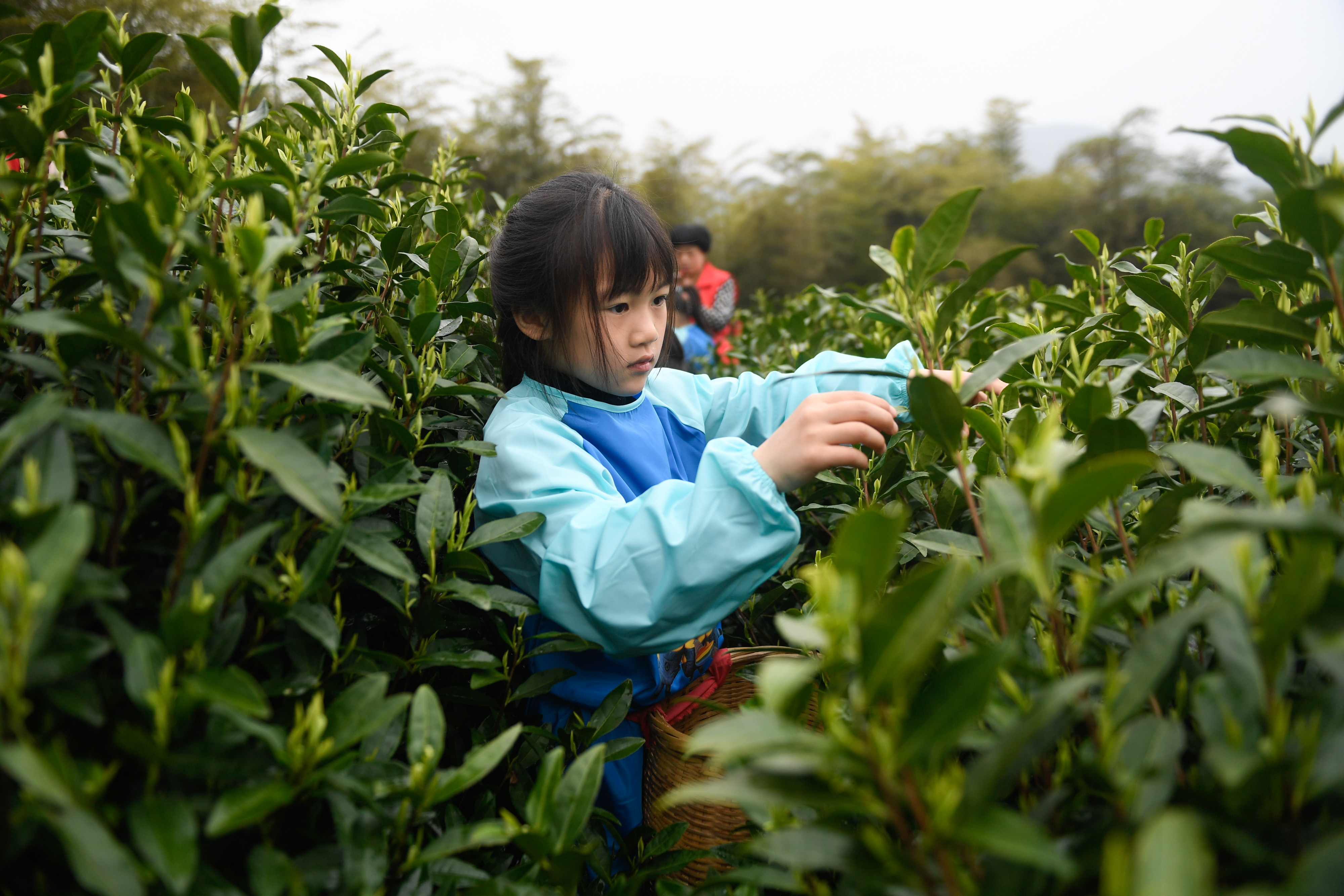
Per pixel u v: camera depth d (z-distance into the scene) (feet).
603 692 4.27
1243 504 3.32
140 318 2.80
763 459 3.89
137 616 2.69
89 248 3.30
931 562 3.31
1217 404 2.98
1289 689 2.27
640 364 4.93
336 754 2.53
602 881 3.75
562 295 4.75
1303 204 2.44
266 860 2.23
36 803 1.91
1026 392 4.71
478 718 4.08
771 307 13.41
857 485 4.48
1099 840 1.84
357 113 4.74
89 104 3.80
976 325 3.84
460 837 2.53
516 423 4.55
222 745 2.24
